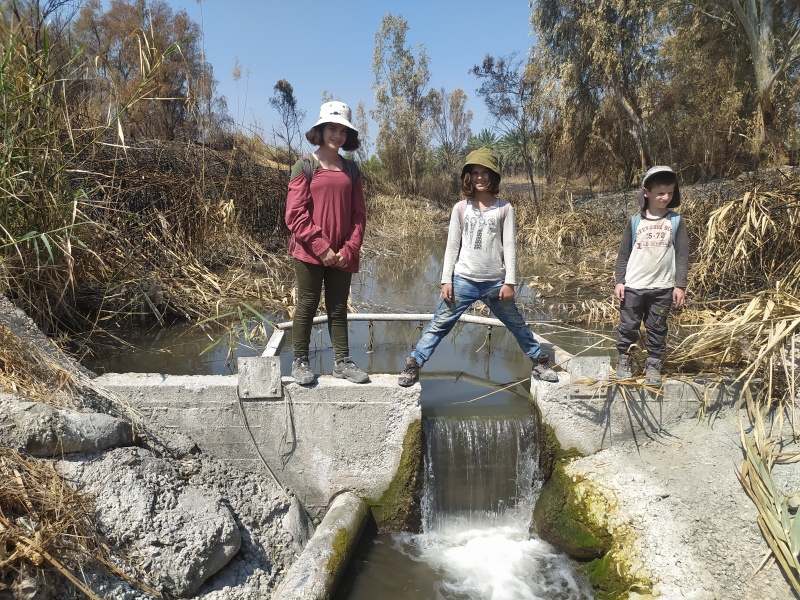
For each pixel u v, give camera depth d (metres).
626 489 3.52
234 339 5.53
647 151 17.06
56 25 5.33
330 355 5.21
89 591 2.44
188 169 7.96
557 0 17.02
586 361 3.73
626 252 3.85
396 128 29.41
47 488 2.69
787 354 3.83
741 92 14.77
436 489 3.88
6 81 4.14
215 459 3.69
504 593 3.25
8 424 2.84
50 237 4.43
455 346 5.65
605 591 3.25
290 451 3.73
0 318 3.50
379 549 3.63
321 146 3.57
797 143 13.66
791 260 5.68
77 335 5.12
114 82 5.04
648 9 16.12
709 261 6.17
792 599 2.77
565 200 15.91
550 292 8.23
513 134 19.19
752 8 13.47
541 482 3.87
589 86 17.41
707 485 3.36
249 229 9.38
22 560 2.35
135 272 5.93
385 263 11.40
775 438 3.45
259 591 3.13
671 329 5.38
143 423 3.55
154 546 2.81
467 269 3.70
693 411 3.79
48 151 4.40
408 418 3.72
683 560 3.12
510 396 4.36
